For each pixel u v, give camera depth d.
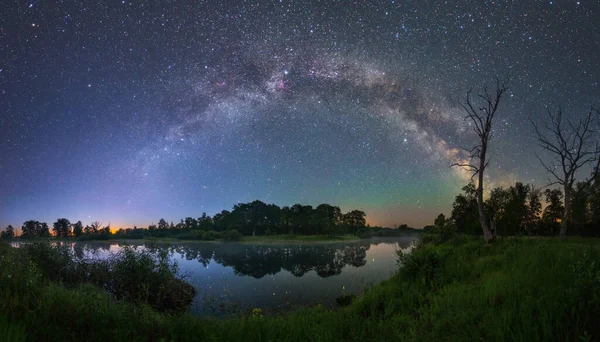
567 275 9.00
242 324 8.49
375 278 28.19
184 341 7.74
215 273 35.31
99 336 7.43
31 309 8.18
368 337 8.02
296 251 72.06
